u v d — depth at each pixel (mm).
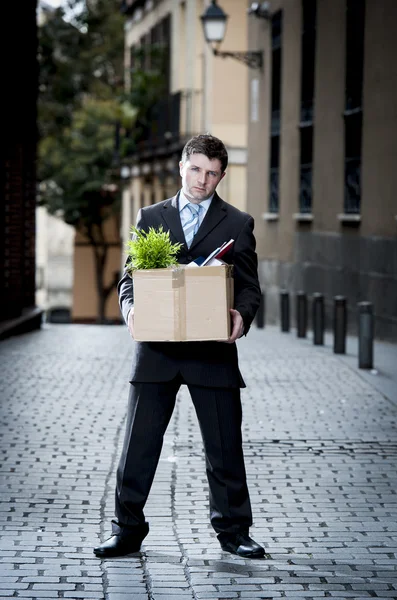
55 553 5535
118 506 5500
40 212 59312
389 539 5914
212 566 5352
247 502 5535
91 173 42031
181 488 7035
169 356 5301
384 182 16875
